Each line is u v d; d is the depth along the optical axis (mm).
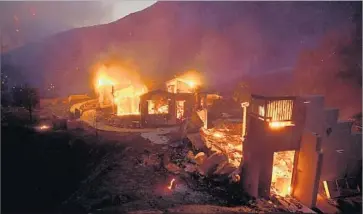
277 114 17703
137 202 17875
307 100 17844
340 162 19594
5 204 18891
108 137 29812
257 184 17859
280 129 17672
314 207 17484
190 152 25531
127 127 34344
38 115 36000
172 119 35656
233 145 26531
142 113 35188
